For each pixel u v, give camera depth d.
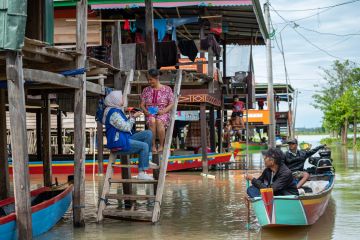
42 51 9.52
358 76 54.97
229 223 11.65
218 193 16.59
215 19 22.50
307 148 14.78
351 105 48.06
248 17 23.30
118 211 11.49
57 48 9.82
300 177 12.19
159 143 12.24
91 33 21.27
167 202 14.78
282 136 55.41
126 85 12.80
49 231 10.82
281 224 10.24
